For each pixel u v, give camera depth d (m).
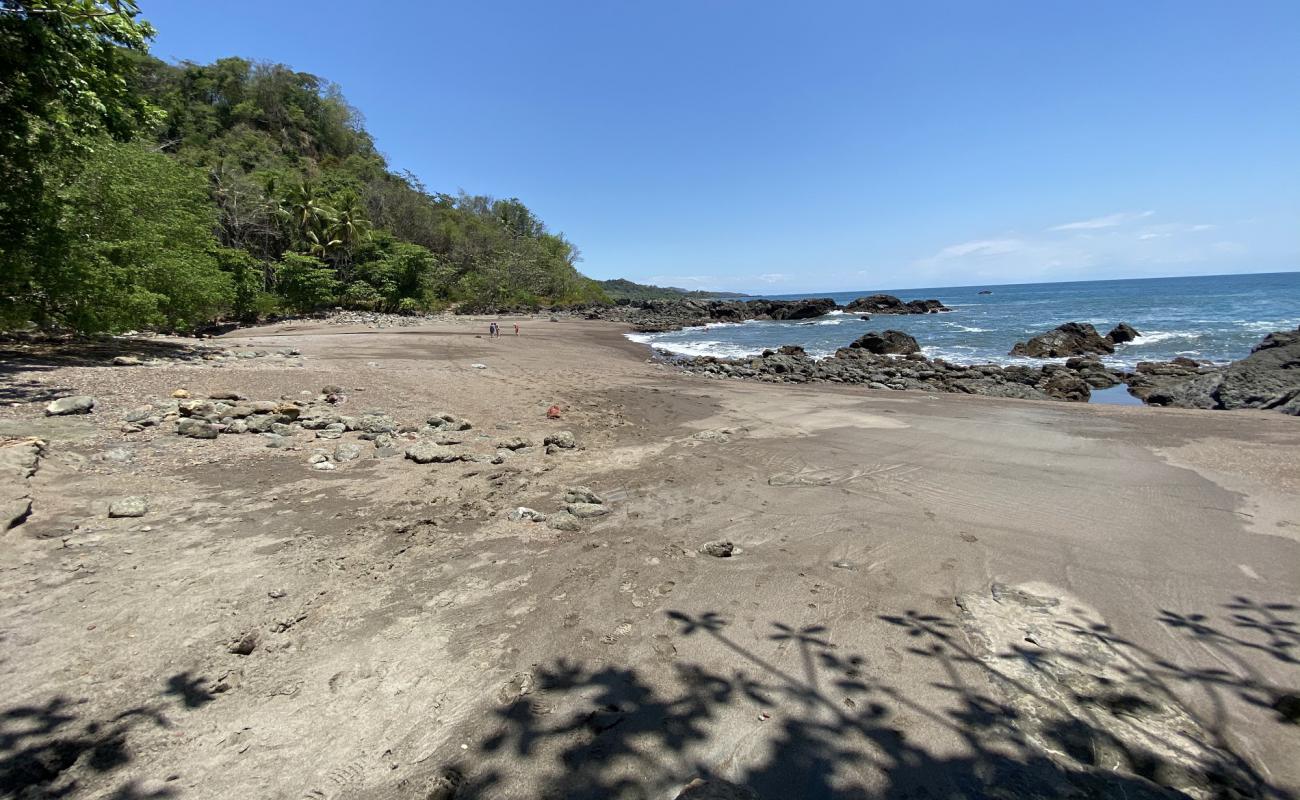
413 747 2.37
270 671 2.79
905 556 4.32
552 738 2.43
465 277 54.44
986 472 6.60
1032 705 2.70
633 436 8.26
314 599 3.43
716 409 10.66
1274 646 3.19
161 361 11.30
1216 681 2.90
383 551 4.11
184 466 5.45
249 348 16.34
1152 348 24.47
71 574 3.48
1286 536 4.70
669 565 4.09
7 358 9.87
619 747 2.39
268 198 41.56
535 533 4.56
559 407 10.08
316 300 37.88
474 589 3.66
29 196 10.14
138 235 13.54
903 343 26.53
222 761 2.26
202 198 17.62
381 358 16.12
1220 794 2.23
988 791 2.21
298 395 9.04
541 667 2.91
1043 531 4.83
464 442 7.23
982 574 4.05
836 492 5.84
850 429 8.95
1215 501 5.56
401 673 2.82
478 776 2.24
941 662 3.02
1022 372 18.38
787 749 2.40
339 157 72.12
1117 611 3.56
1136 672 2.97
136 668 2.73
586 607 3.49
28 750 2.22
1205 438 8.30
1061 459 7.18
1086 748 2.45
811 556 4.30
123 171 13.38
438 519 4.71
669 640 3.16
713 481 6.16
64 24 8.10
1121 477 6.38
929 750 2.41
